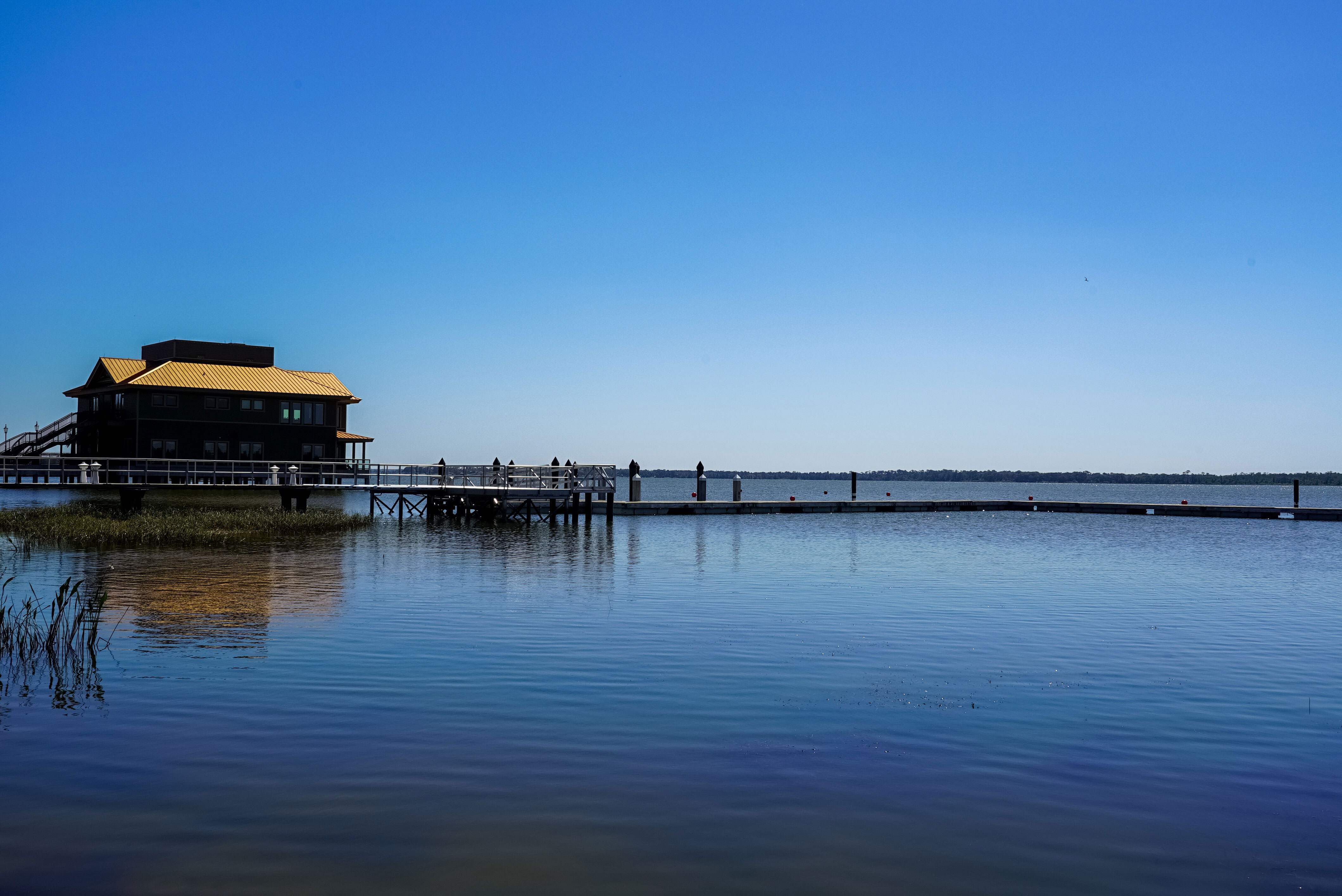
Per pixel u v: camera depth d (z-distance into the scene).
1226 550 38.44
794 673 14.33
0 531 33.16
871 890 7.46
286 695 12.59
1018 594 23.61
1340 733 11.48
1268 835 8.55
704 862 7.88
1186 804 9.24
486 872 7.64
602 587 23.67
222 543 32.81
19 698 12.34
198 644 15.80
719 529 47.06
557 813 8.79
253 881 7.43
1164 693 13.32
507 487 48.03
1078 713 12.26
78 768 9.77
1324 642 17.31
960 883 7.61
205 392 61.88
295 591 21.80
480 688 13.15
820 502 65.88
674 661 15.05
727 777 9.77
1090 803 9.23
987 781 9.77
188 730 11.05
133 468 59.19
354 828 8.40
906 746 10.84
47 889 7.26
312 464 51.66
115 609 19.00
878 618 19.52
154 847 7.99
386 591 22.17
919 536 44.69
